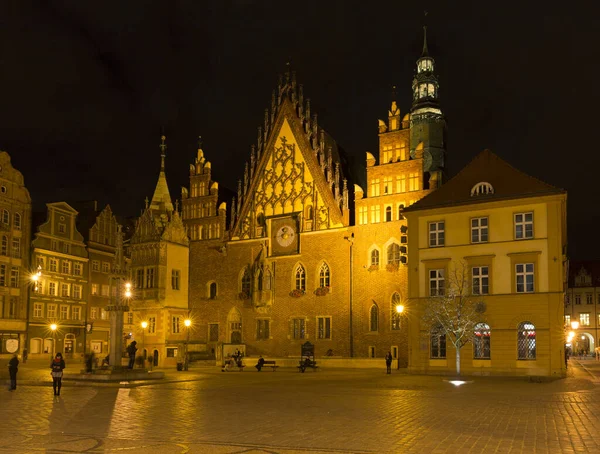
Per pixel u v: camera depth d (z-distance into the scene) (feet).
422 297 182.70
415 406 84.33
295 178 254.06
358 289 232.12
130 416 74.43
